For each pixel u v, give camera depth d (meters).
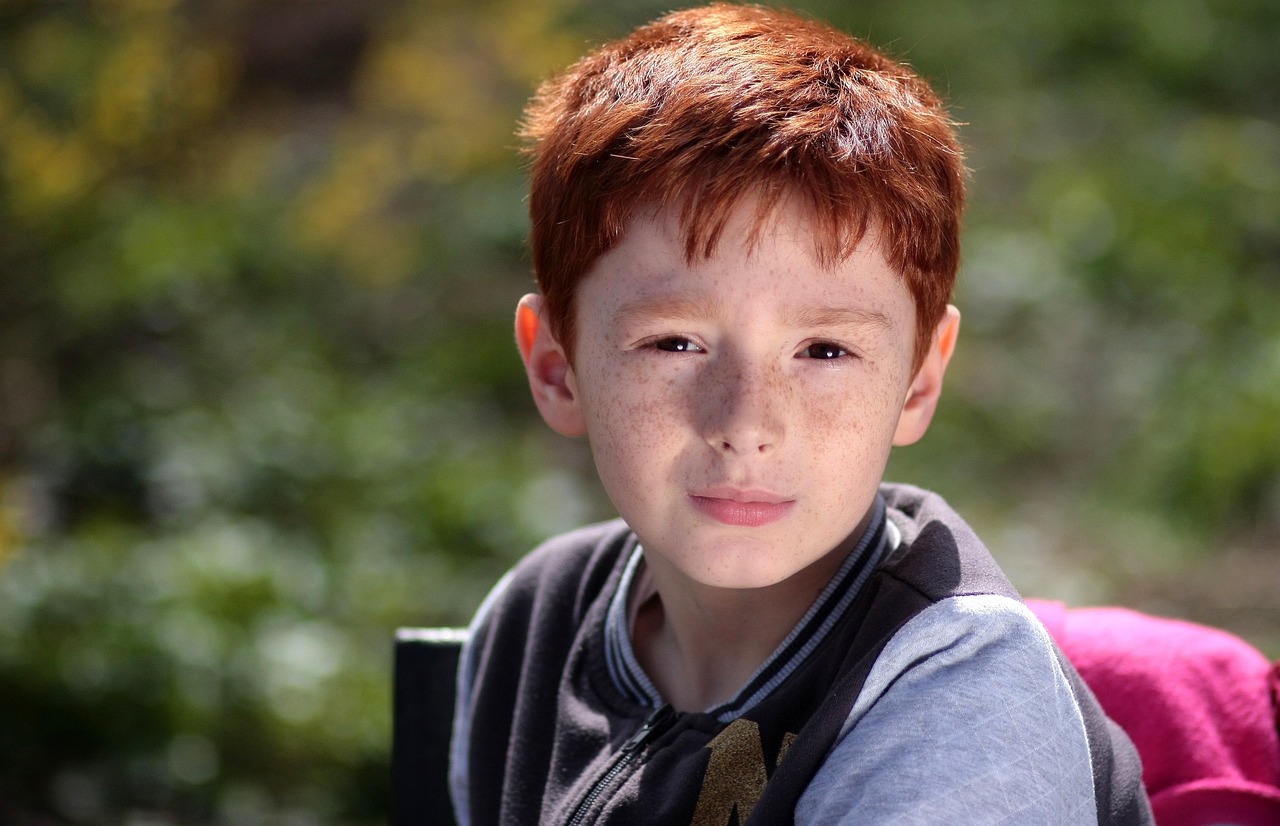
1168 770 1.98
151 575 6.96
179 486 8.02
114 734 6.00
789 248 1.59
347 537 7.71
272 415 8.70
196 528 7.73
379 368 9.70
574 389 1.91
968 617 1.61
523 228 11.27
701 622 1.88
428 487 8.09
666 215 1.62
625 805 1.76
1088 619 2.18
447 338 9.94
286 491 8.08
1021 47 13.78
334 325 10.12
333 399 9.07
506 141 10.45
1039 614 2.17
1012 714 1.56
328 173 11.04
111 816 5.63
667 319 1.63
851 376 1.65
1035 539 7.80
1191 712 2.01
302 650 6.57
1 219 8.63
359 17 13.69
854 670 1.64
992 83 13.20
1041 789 1.54
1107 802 1.69
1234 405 8.76
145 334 9.66
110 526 7.55
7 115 8.11
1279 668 2.06
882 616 1.68
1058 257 10.56
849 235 1.61
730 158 1.59
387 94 10.62
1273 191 11.45
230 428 8.51
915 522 1.90
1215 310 9.88
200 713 6.11
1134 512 8.09
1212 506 8.11
